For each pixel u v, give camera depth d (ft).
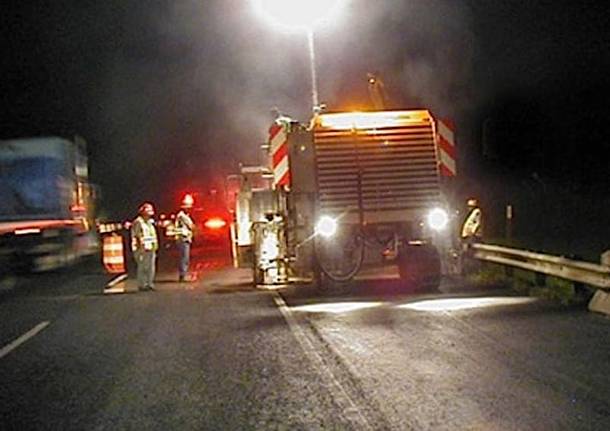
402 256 74.33
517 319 55.47
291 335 53.21
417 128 75.82
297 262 76.84
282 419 34.63
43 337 57.16
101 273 109.70
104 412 36.86
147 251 84.99
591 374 40.11
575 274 62.03
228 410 36.32
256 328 56.59
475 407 35.17
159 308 69.87
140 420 35.35
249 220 85.81
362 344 49.19
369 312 61.41
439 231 75.31
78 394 40.34
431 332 51.96
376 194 75.00
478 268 81.97
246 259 87.20
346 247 74.90
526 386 38.22
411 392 37.93
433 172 75.51
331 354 46.80
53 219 108.88
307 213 75.82
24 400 39.68
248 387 40.19
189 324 59.98
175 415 35.86
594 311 57.62
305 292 75.97
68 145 112.47
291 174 75.20
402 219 75.00
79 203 117.29
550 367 41.73
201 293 80.02
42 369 46.50
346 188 74.90
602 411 34.17
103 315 66.90
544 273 67.67
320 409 35.81
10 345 54.54
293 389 39.42
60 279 101.91
